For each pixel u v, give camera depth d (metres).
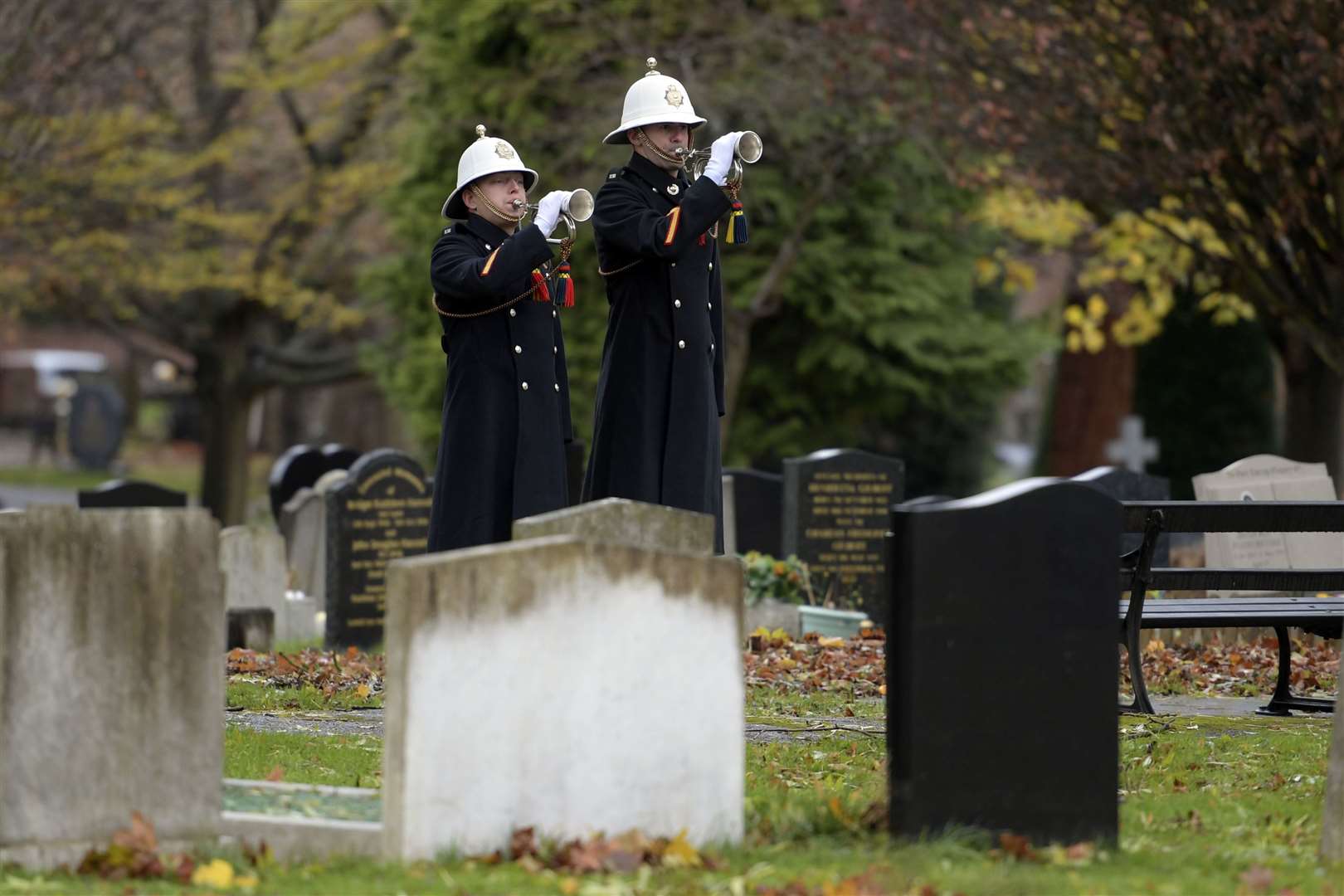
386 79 74.62
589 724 15.10
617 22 59.38
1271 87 38.00
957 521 15.52
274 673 29.12
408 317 69.06
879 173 62.44
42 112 55.84
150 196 68.06
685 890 14.05
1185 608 24.42
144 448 152.38
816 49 53.00
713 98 56.16
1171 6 38.91
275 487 50.28
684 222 19.95
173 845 15.17
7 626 14.67
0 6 53.81
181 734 15.23
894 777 15.63
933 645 15.49
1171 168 40.59
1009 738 15.60
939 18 43.31
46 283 73.88
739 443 67.12
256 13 76.12
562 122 62.53
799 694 27.06
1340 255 40.75
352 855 15.15
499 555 14.75
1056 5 41.34
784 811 16.56
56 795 14.86
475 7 61.38
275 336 90.62
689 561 15.53
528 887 13.96
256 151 78.94
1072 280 71.00
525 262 20.53
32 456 139.75
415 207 67.19
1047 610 15.66
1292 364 54.38
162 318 83.38
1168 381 70.62
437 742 14.59
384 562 38.50
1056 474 80.81
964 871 14.66
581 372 63.56
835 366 65.12
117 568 15.01
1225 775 19.78
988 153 46.91
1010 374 68.12
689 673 15.55
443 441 22.03
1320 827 17.19
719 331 21.98
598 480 21.48
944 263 66.88
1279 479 32.62
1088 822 15.75
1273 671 28.66
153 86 68.38
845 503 40.38
